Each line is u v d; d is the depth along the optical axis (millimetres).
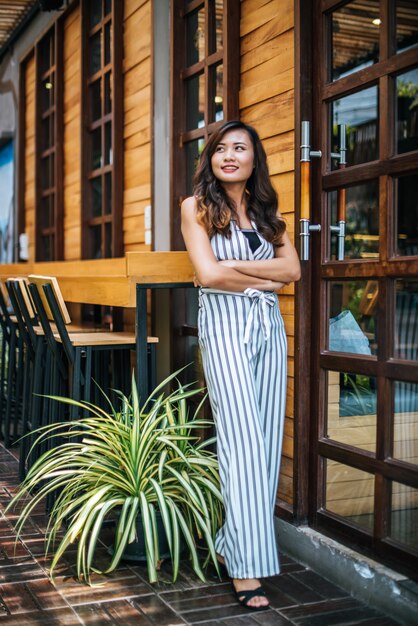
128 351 4219
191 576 3039
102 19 5477
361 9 2992
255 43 3596
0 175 8570
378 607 2744
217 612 2730
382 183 2875
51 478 3771
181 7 4301
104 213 5492
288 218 3350
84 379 4004
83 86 5781
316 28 3197
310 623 2643
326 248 3184
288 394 3342
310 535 3129
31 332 4227
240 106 3725
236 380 2830
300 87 3209
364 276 2951
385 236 2857
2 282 5070
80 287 3953
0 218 8633
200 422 3244
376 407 2871
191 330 4148
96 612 2717
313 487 3207
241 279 2855
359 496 2967
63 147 6414
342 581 2928
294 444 3246
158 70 4496
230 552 2811
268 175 3010
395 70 2814
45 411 4074
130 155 5035
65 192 6387
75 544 3367
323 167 3188
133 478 3072
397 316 2816
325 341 3178
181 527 3010
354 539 2963
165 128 4414
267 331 2877
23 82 7469
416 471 2670
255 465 2807
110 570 3008
